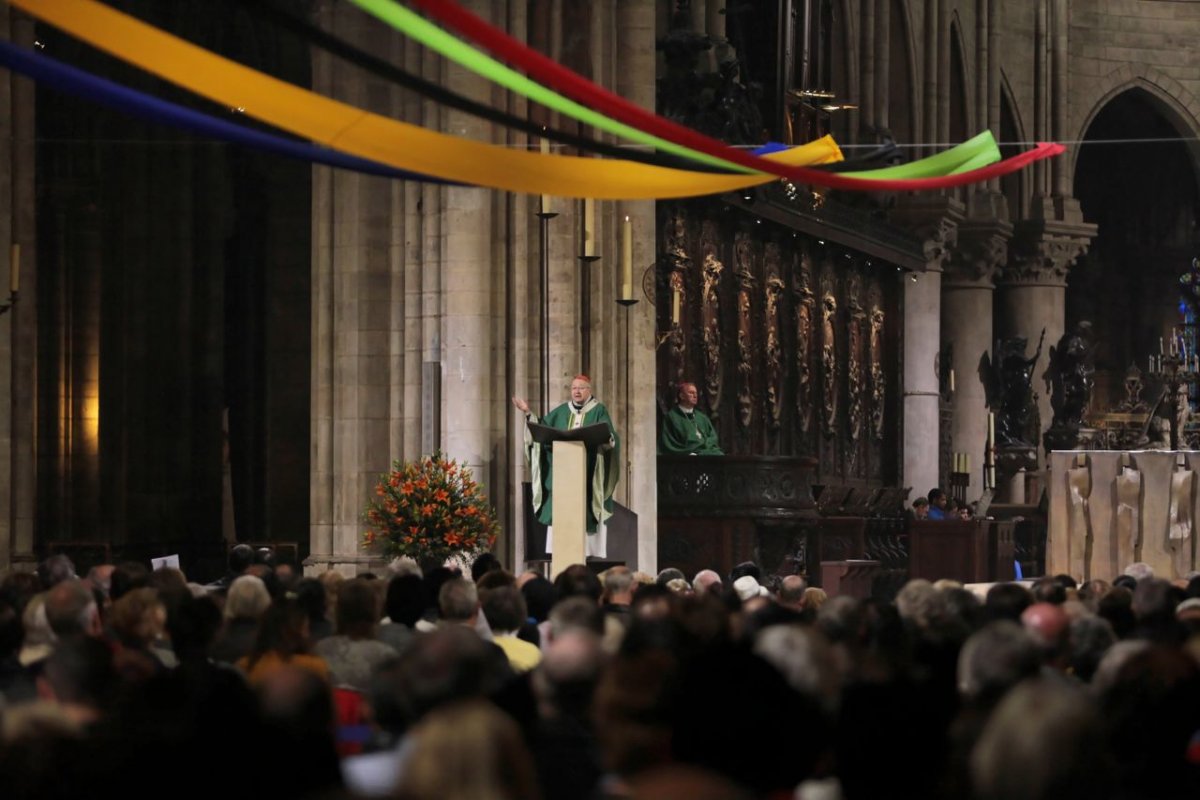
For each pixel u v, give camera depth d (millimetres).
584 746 9273
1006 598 15094
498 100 32688
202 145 42594
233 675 8391
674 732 6742
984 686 9430
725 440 45312
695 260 43531
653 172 18359
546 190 17969
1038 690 6039
